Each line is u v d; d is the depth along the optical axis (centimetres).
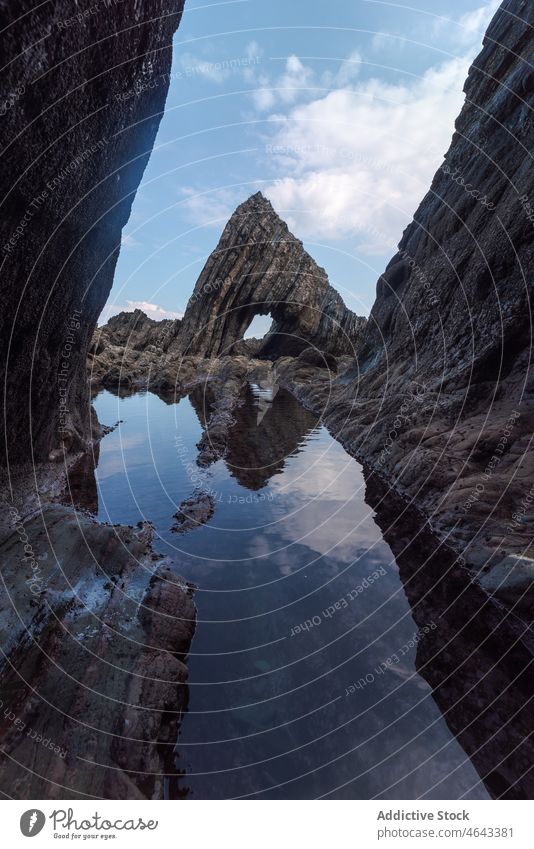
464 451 737
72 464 975
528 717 325
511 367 834
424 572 541
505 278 889
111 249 864
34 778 257
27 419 702
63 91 427
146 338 5459
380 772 287
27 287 550
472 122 1362
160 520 724
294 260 4650
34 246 521
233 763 295
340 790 275
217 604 486
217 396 2580
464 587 500
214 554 607
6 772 257
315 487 906
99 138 559
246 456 1173
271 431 1541
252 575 550
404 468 838
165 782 279
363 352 2117
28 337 607
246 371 3562
